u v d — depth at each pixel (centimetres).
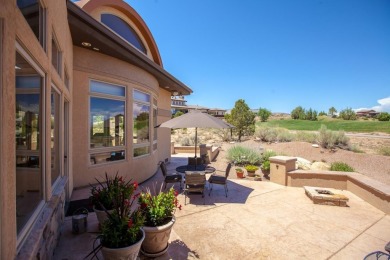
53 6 317
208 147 1343
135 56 706
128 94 740
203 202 601
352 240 405
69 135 545
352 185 688
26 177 248
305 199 632
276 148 1727
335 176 729
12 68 164
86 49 624
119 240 266
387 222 483
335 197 581
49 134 296
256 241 397
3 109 151
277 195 668
